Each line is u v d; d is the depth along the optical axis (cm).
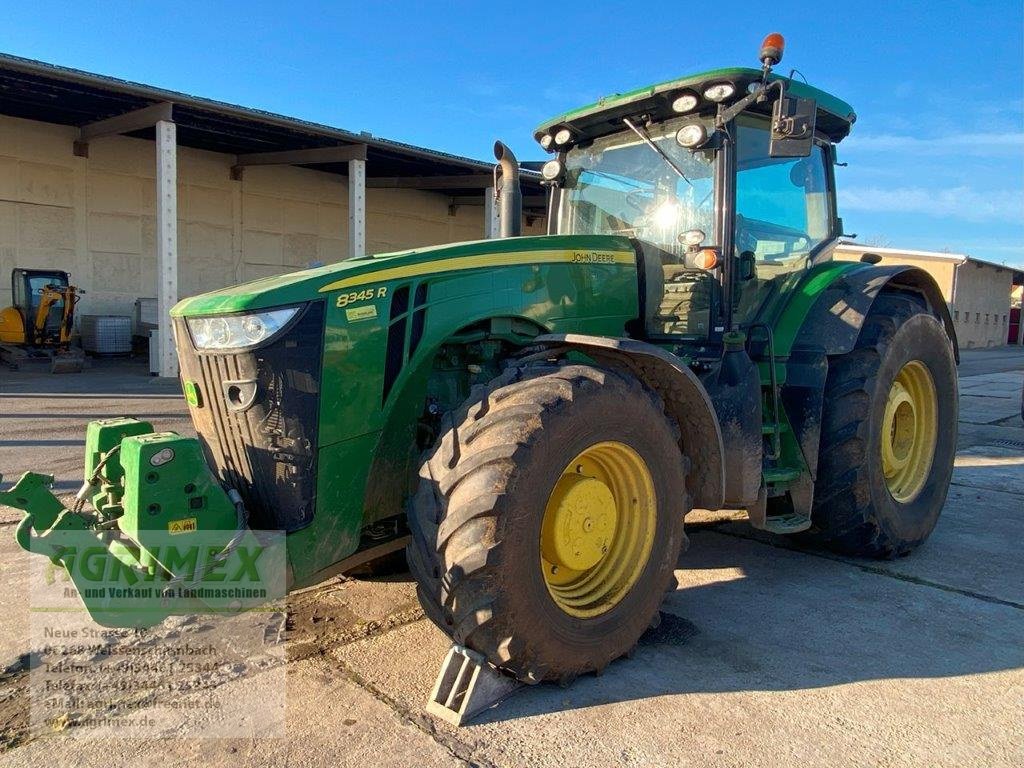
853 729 255
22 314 1605
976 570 415
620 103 386
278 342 264
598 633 283
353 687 277
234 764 232
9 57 1196
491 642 257
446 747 242
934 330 452
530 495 256
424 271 300
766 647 317
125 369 1548
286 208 2108
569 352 324
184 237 1930
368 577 384
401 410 298
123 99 1428
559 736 249
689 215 384
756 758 238
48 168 1730
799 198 440
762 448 376
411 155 1767
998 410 1098
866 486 401
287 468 269
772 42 338
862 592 381
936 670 297
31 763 232
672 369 309
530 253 336
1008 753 243
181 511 255
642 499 303
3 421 872
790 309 418
